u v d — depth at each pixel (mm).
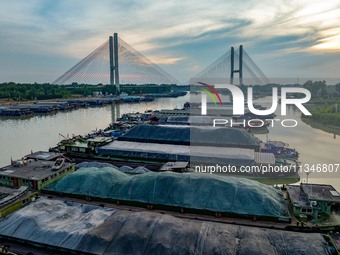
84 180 36406
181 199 32156
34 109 140750
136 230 25250
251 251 22672
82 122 111812
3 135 85125
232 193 31969
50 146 71812
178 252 23172
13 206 31234
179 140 59656
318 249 22938
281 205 31266
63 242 25188
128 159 55156
